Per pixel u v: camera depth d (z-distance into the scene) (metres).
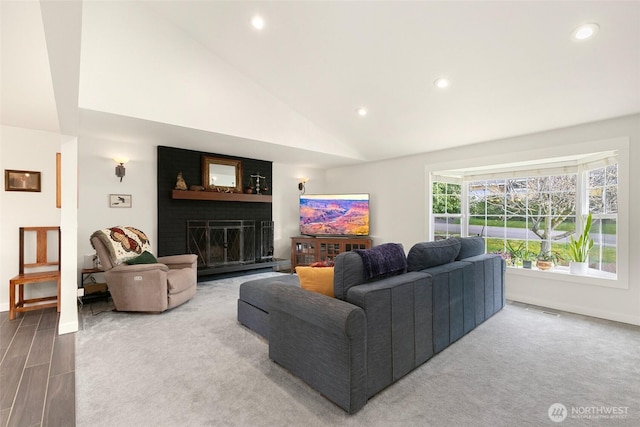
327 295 2.17
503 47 2.56
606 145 3.25
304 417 1.72
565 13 2.16
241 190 5.40
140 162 4.48
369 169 5.84
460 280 2.74
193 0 3.06
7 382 2.07
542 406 1.82
